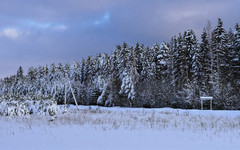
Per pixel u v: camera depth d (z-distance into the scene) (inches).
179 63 1706.4
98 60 2778.1
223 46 1581.0
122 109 1063.6
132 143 274.4
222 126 431.5
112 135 334.6
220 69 1529.3
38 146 256.2
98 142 280.5
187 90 1278.3
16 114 702.5
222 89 1170.0
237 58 1489.9
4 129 407.8
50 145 261.9
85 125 456.8
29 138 311.4
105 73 2436.0
